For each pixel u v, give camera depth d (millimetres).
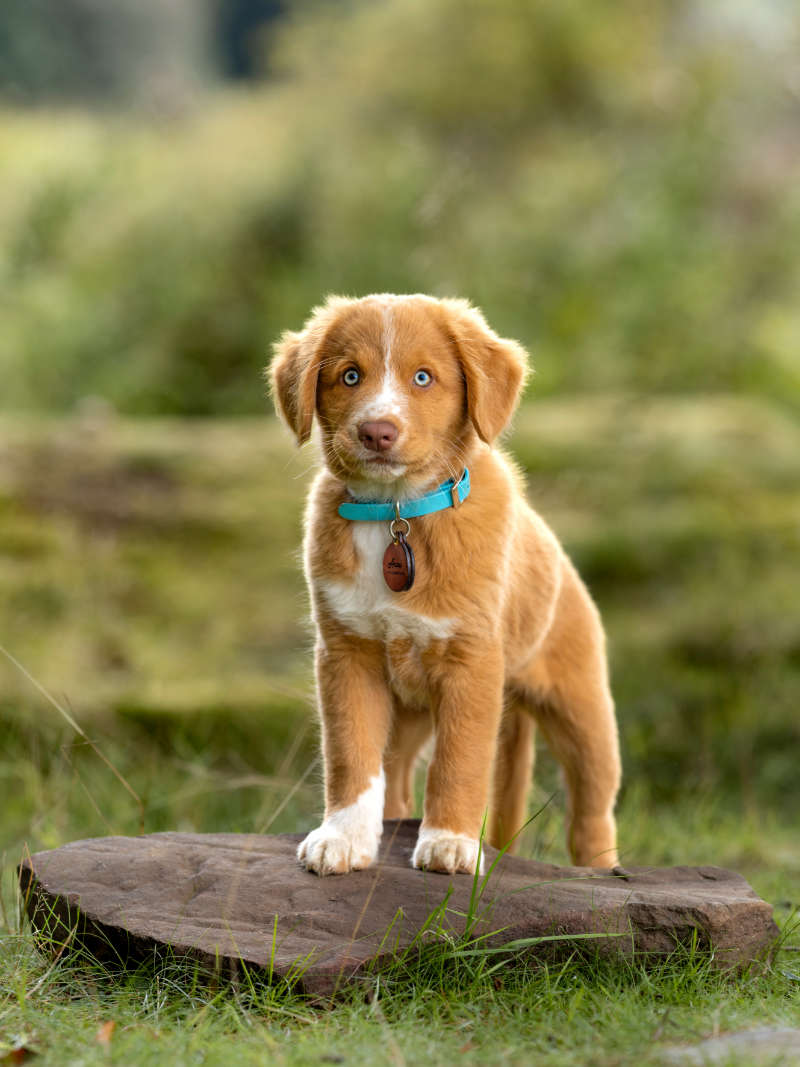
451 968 5258
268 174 22031
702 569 13133
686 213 21359
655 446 15000
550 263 20844
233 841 6332
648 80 25062
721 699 11367
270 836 6473
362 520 5926
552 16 25594
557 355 19531
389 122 25016
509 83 25250
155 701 10352
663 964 5461
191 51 33281
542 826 8266
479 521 5910
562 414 16438
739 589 12734
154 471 14430
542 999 5082
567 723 6984
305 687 10703
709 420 15906
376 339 5801
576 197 21891
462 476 5949
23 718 9922
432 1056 4508
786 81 24266
